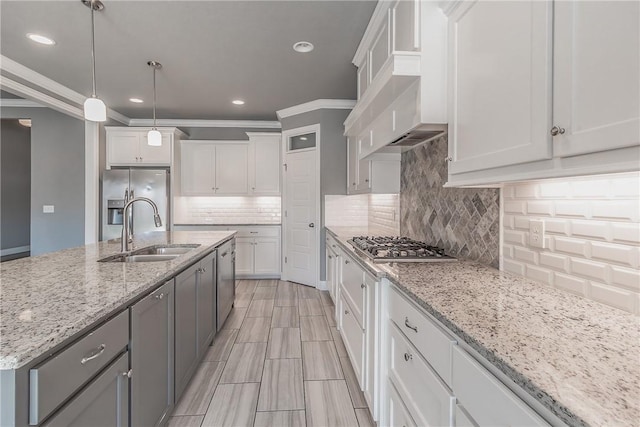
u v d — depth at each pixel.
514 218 1.52
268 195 5.41
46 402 0.85
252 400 2.03
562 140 0.87
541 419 0.62
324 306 3.85
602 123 0.75
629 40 0.69
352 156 4.05
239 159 5.45
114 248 2.37
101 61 3.29
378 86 1.87
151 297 1.50
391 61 1.61
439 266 1.71
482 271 1.59
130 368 1.30
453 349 0.94
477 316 0.97
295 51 3.08
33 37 2.82
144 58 3.23
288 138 4.99
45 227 4.77
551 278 1.30
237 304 3.93
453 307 1.06
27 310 1.04
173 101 4.56
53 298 1.16
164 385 1.68
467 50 1.37
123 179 4.82
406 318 1.33
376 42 2.47
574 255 1.19
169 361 1.75
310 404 1.99
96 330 1.08
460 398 0.90
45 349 0.83
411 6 1.67
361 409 1.95
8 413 0.78
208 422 1.83
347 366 2.45
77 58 3.22
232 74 3.61
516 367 0.68
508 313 1.00
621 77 0.71
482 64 1.25
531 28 0.98
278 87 4.00
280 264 5.27
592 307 1.06
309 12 2.46
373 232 3.64
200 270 2.34
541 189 1.35
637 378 0.63
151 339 1.51
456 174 1.47
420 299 1.16
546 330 0.87
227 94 4.26
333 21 2.57
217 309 2.89
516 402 0.68
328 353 2.66
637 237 0.97
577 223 1.18
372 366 1.75
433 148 2.37
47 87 3.78
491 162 1.19
